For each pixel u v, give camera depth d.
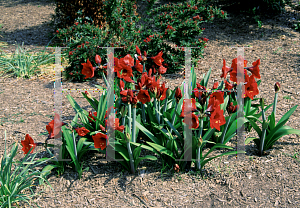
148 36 6.11
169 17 6.13
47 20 10.25
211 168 3.04
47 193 2.78
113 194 2.76
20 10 11.72
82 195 2.75
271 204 2.54
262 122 3.24
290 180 2.78
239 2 9.70
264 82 5.26
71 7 7.73
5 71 6.05
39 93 5.16
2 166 2.61
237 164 3.07
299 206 2.48
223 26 8.74
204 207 2.57
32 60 6.32
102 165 3.15
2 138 3.71
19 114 4.37
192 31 6.05
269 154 3.20
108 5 6.80
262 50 6.93
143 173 3.01
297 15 8.69
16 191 2.55
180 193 2.74
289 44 7.07
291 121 3.82
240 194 2.68
